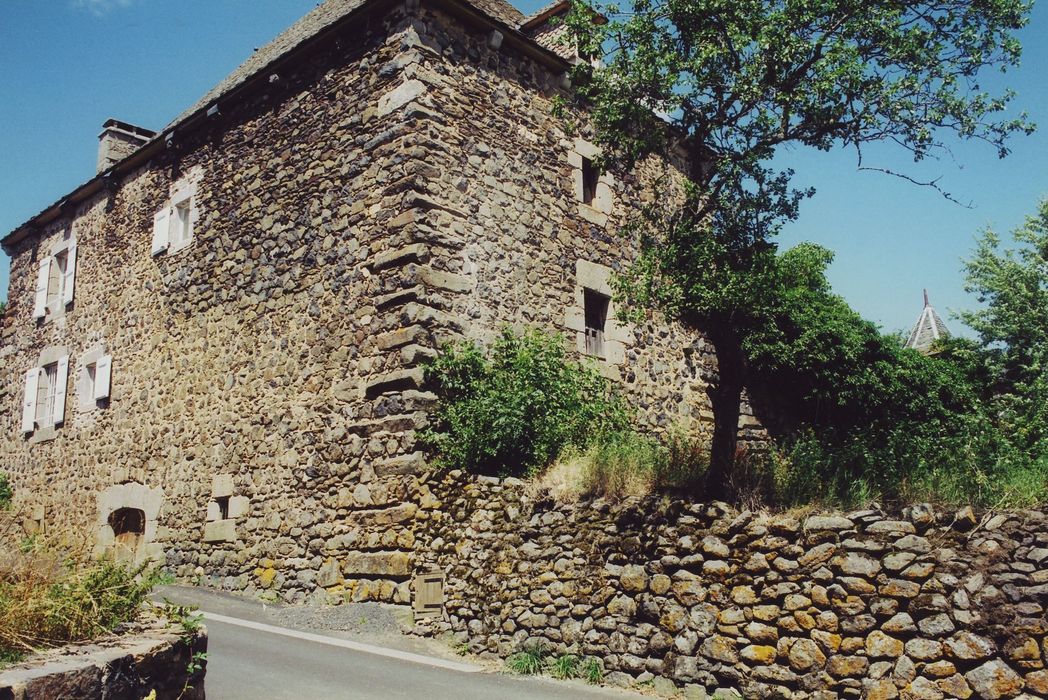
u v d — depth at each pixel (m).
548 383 9.36
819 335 12.38
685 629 6.19
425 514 8.51
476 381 9.16
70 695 3.62
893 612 5.29
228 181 12.12
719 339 7.00
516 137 10.78
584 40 7.59
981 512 5.29
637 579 6.56
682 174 13.33
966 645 4.96
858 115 6.98
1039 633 4.76
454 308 9.52
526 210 10.67
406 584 8.48
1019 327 15.34
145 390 12.91
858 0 6.80
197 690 4.56
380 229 9.71
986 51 6.94
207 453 11.44
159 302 13.02
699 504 6.42
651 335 12.12
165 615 4.89
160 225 13.21
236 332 11.43
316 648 7.29
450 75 10.14
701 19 7.02
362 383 9.49
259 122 11.78
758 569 5.94
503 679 6.58
